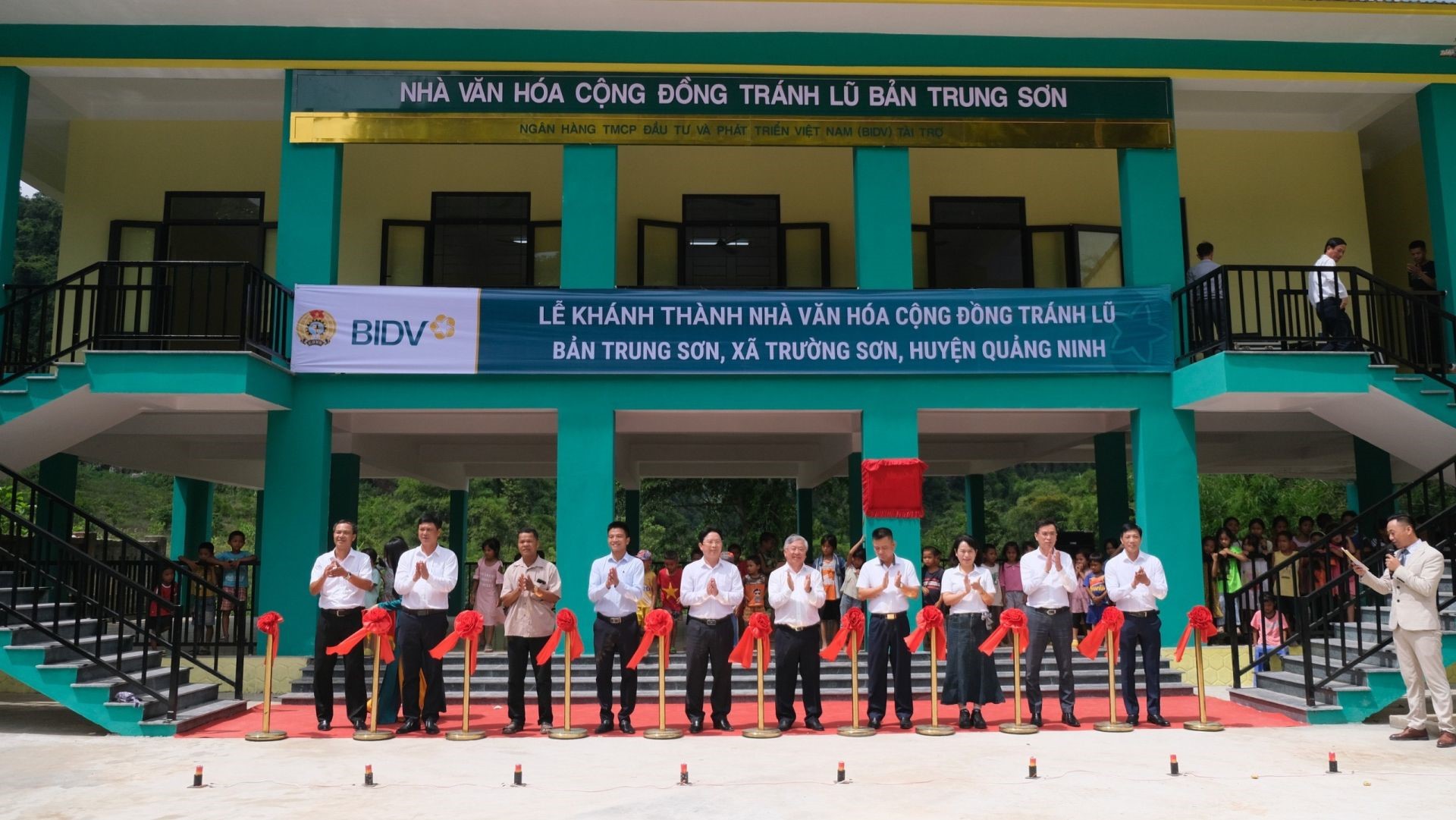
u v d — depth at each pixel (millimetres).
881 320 12594
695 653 9320
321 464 12180
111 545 23844
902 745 8500
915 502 12406
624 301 12477
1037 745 8445
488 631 12688
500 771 7422
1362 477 15789
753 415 13273
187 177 14969
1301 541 13664
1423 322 13062
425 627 9273
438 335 12328
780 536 30938
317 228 12586
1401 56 13336
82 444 15414
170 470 17547
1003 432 14609
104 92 14445
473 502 36531
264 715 8984
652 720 10023
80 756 8133
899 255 12820
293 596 11945
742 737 8945
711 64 12820
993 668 9445
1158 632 9508
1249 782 6977
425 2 12242
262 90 14234
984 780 7062
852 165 15523
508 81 12742
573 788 6836
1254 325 15320
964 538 9484
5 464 12102
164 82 13961
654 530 34125
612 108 12750
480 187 15148
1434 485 21094
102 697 9242
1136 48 13141
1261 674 11031
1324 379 11656
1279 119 15641
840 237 15398
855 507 15609
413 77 12719
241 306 11367
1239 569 13117
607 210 12688
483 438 17953
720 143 12781
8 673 9305
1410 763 7629
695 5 12391
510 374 12445
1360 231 15617
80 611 9500
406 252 14938
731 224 15289
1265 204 15648
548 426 14023
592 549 12195
